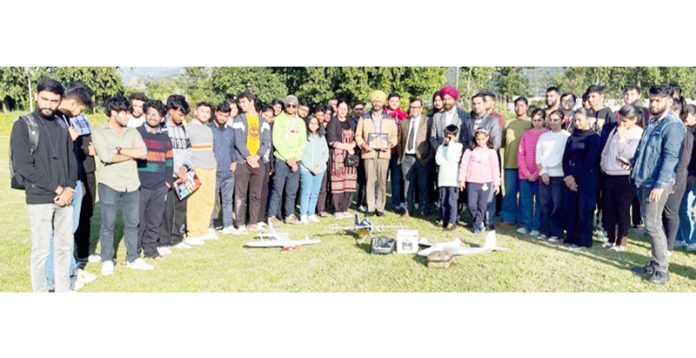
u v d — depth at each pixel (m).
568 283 4.57
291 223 6.99
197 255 5.38
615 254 5.43
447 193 6.58
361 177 8.09
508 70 42.84
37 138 3.73
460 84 37.91
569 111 7.27
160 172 5.12
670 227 5.33
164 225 5.49
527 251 5.54
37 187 3.79
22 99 38.19
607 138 5.73
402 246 5.50
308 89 23.78
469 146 6.48
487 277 4.73
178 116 5.50
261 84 25.89
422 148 7.07
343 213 7.48
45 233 3.90
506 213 6.88
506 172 6.81
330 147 7.39
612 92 33.56
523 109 6.67
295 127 6.78
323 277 4.73
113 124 4.56
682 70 30.70
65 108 4.32
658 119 4.51
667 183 4.38
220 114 6.08
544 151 5.94
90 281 4.53
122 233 6.33
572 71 37.66
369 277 4.74
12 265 5.00
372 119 7.27
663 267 4.54
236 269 4.94
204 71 34.53
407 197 7.28
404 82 23.83
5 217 7.27
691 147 5.14
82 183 4.75
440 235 6.30
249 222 6.63
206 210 5.95
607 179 5.58
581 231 5.68
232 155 6.37
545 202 6.08
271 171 6.96
